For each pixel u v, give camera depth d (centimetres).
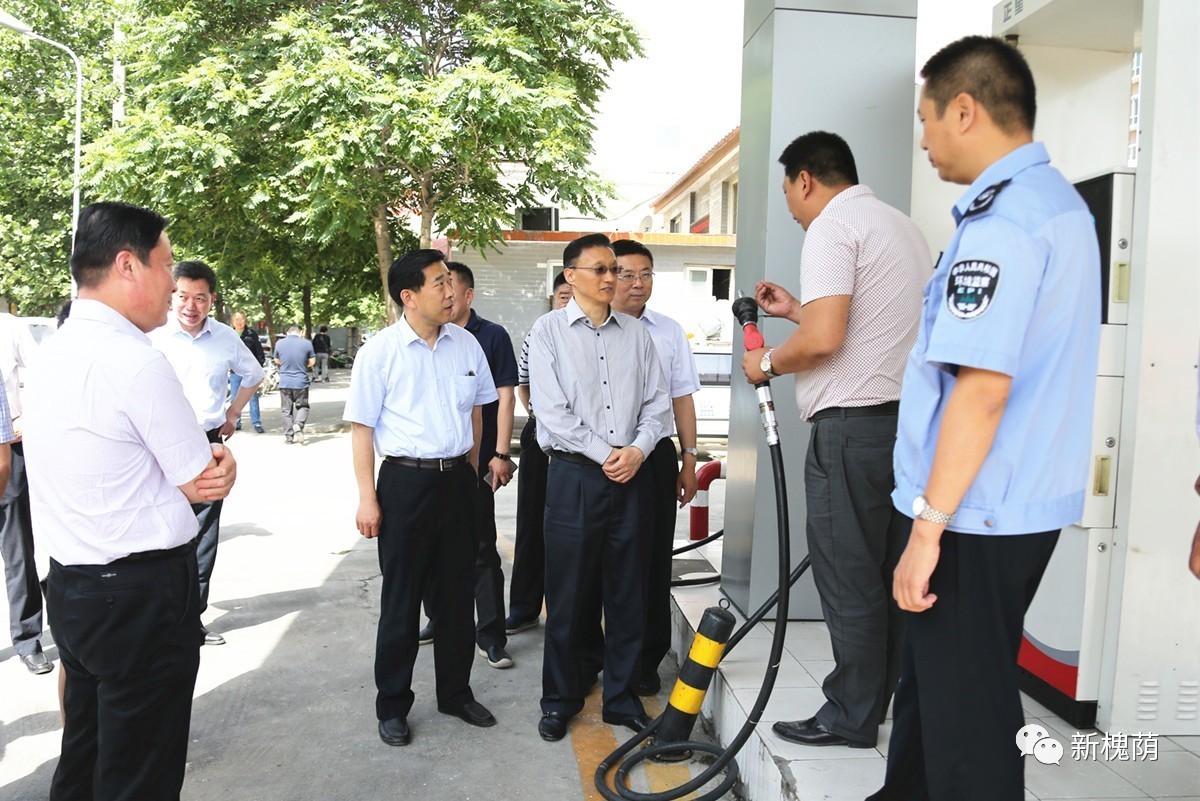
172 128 1129
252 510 744
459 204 1230
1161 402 257
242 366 432
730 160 1630
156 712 211
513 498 811
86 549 200
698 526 502
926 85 183
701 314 1419
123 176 1133
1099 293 176
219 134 1134
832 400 257
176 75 1211
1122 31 339
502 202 1325
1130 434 258
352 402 311
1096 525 264
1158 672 268
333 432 1368
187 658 214
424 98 1080
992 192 171
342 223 1138
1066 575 274
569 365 311
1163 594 265
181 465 203
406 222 1400
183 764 220
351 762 308
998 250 164
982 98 174
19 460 384
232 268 1335
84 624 201
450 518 325
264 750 317
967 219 174
